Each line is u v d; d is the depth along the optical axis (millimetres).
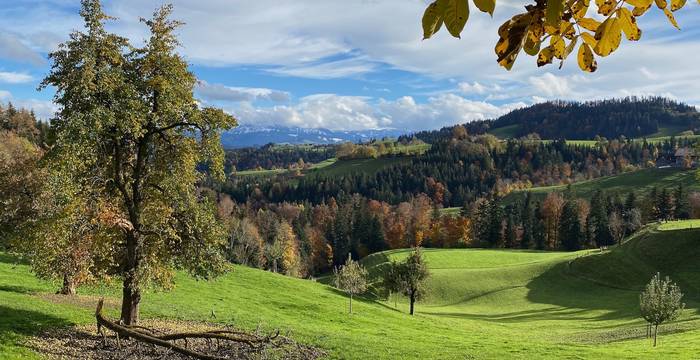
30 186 22656
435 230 126500
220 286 43406
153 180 19766
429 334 37250
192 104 19141
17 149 26297
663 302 34812
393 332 35969
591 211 110062
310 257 122938
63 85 16359
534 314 64188
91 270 20109
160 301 31844
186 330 23844
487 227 121312
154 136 19812
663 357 26484
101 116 16312
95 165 18781
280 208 159250
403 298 78625
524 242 116750
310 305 42562
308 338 26562
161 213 19391
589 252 89562
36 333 18609
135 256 19609
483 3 1259
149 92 18547
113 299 28359
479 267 90438
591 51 1727
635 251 77938
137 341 17062
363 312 45156
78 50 16516
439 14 1278
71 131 15984
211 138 19250
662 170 160750
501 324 56781
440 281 81812
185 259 19750
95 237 18594
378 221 127375
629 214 108875
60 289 28297
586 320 57781
